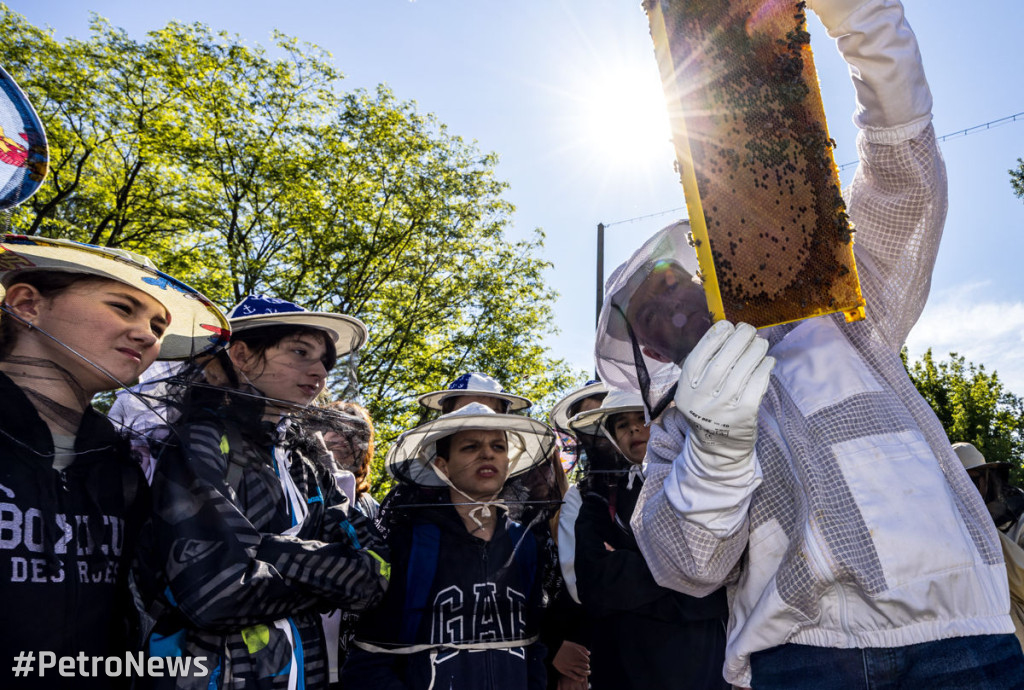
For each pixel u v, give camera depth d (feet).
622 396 11.57
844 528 4.90
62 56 44.47
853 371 5.48
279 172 48.88
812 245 5.26
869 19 5.24
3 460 6.11
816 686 4.99
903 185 5.57
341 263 53.67
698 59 5.35
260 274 50.78
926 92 5.45
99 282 6.70
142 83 46.55
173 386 7.27
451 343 58.13
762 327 5.34
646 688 10.03
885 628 4.78
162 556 6.72
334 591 7.34
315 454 8.87
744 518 5.32
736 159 5.33
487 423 10.85
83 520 6.56
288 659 7.09
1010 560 12.21
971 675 4.68
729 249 5.30
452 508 10.68
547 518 11.62
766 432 5.64
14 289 6.48
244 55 48.55
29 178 5.92
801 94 5.22
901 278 5.84
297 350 8.63
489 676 9.74
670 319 6.50
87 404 6.76
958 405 101.76
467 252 58.18
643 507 6.23
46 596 6.11
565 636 12.43
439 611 9.89
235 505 7.07
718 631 10.34
